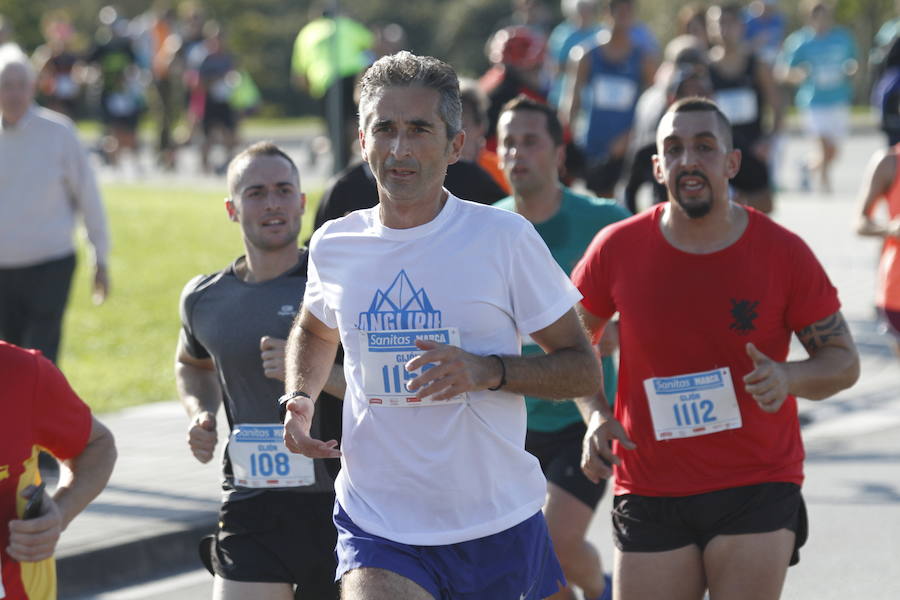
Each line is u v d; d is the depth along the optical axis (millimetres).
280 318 12758
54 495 10375
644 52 33094
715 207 12383
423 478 10062
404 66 9750
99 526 18031
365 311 10094
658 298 12492
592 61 33219
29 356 9969
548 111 15680
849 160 72000
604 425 12508
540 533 10492
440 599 10156
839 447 22953
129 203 54312
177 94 110375
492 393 10039
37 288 21781
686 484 12352
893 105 30250
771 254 12383
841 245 42188
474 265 9969
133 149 68625
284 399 10719
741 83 32125
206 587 17141
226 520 12773
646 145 22312
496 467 10133
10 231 21516
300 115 144375
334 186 16500
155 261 42438
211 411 13578
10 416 9797
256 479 12625
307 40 51188
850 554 17906
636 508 12562
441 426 9992
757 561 12148
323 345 10891
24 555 9625
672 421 12406
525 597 10352
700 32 38812
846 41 55906
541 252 10117
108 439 10602
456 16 141375
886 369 27969
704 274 12414
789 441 12453
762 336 12398
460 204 10102
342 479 10508
